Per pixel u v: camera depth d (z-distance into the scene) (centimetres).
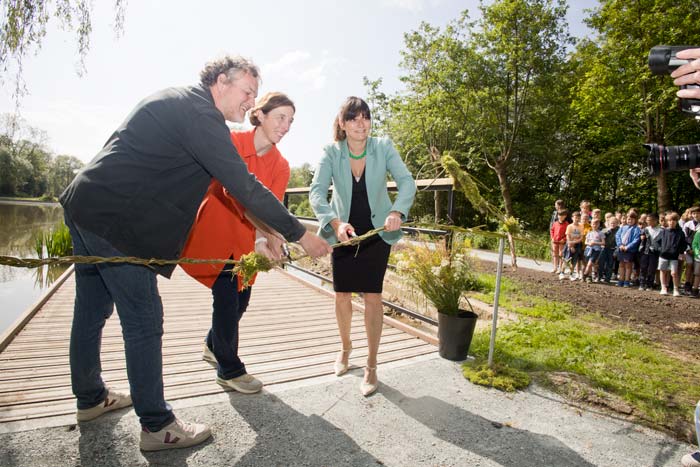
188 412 222
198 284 575
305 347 338
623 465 195
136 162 165
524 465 191
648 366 325
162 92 175
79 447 185
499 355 327
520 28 1803
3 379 249
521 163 2295
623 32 1553
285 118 238
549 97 1969
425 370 296
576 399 261
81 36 589
